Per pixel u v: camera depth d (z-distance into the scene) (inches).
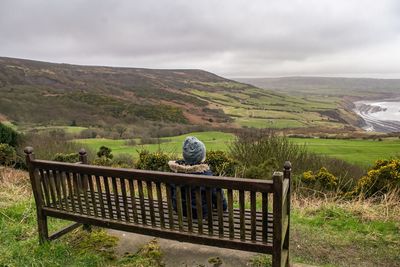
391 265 154.9
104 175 138.1
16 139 796.0
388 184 267.4
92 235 171.9
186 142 140.5
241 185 115.6
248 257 150.3
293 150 438.0
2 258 149.5
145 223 138.3
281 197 112.4
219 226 125.3
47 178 154.1
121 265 145.3
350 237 183.3
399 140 1502.2
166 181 126.3
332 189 339.3
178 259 150.3
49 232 185.6
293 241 179.9
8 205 227.9
